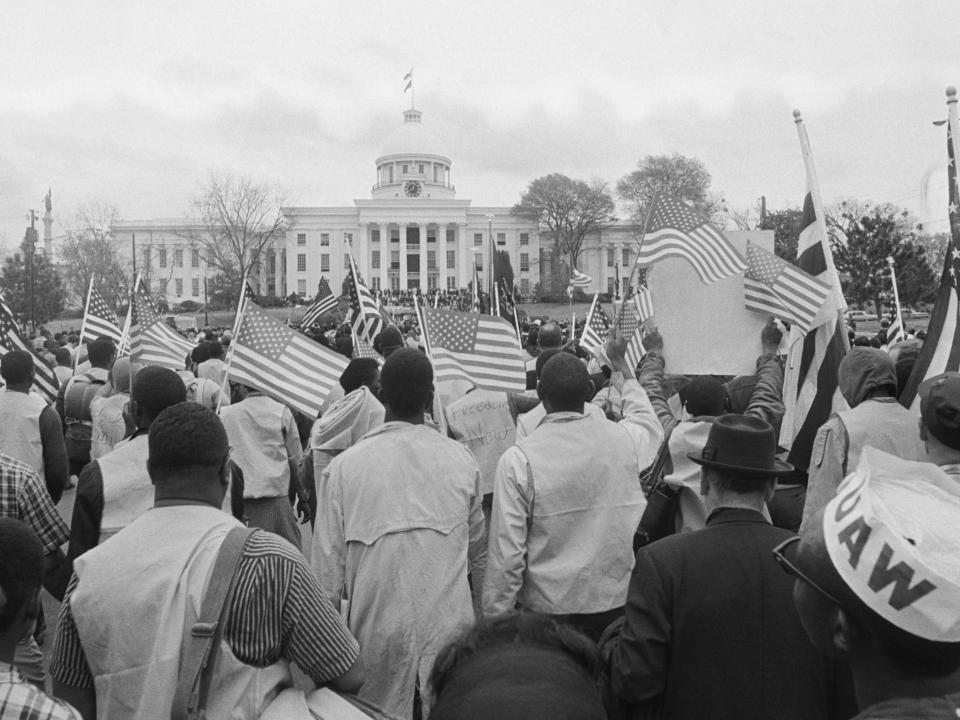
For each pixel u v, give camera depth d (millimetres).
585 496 3850
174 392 4012
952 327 5008
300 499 6727
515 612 1765
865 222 38781
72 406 9734
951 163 5215
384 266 107375
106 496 3861
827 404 5965
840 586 1518
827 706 2771
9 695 2043
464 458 3863
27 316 48938
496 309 12383
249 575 2426
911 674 1460
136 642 2395
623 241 103312
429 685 1721
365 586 3590
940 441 3346
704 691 2750
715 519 2996
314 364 5637
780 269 5859
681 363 5930
